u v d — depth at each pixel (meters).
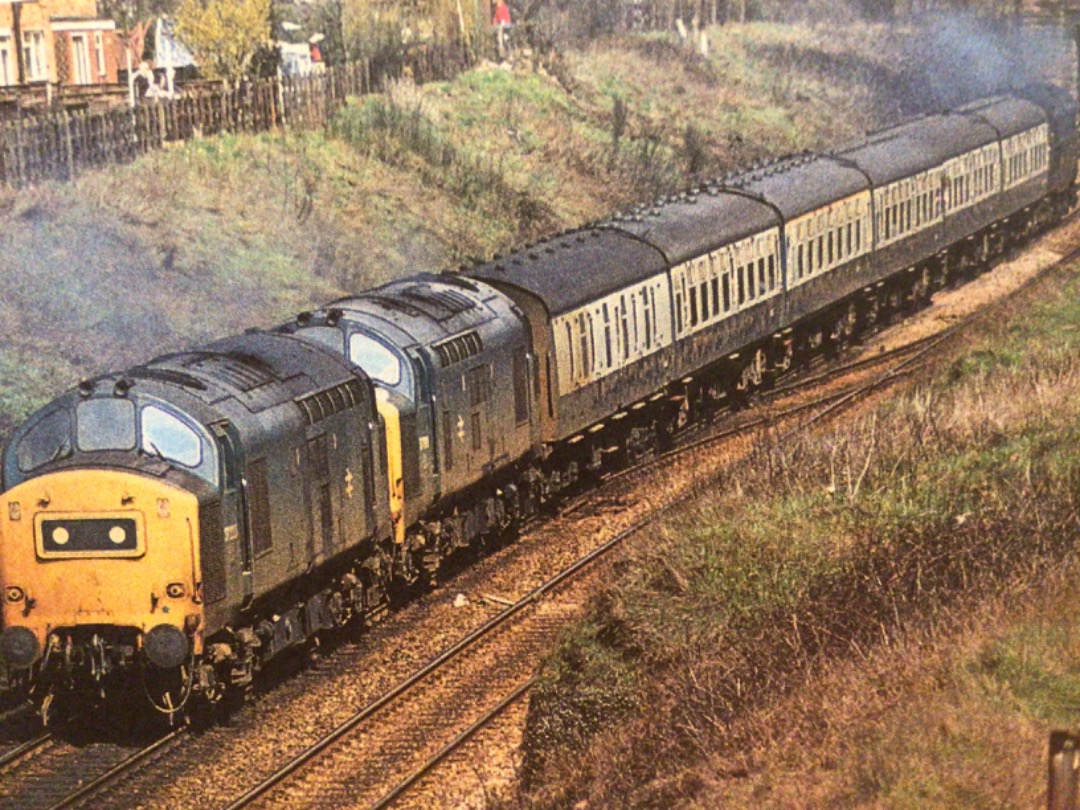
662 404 96.12
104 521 52.66
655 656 57.97
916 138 141.38
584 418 84.94
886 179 128.25
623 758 50.38
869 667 48.44
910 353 119.56
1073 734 33.38
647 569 64.56
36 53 153.25
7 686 55.34
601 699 55.94
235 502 54.81
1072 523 57.91
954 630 49.19
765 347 111.31
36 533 53.09
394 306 71.25
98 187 115.00
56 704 56.31
